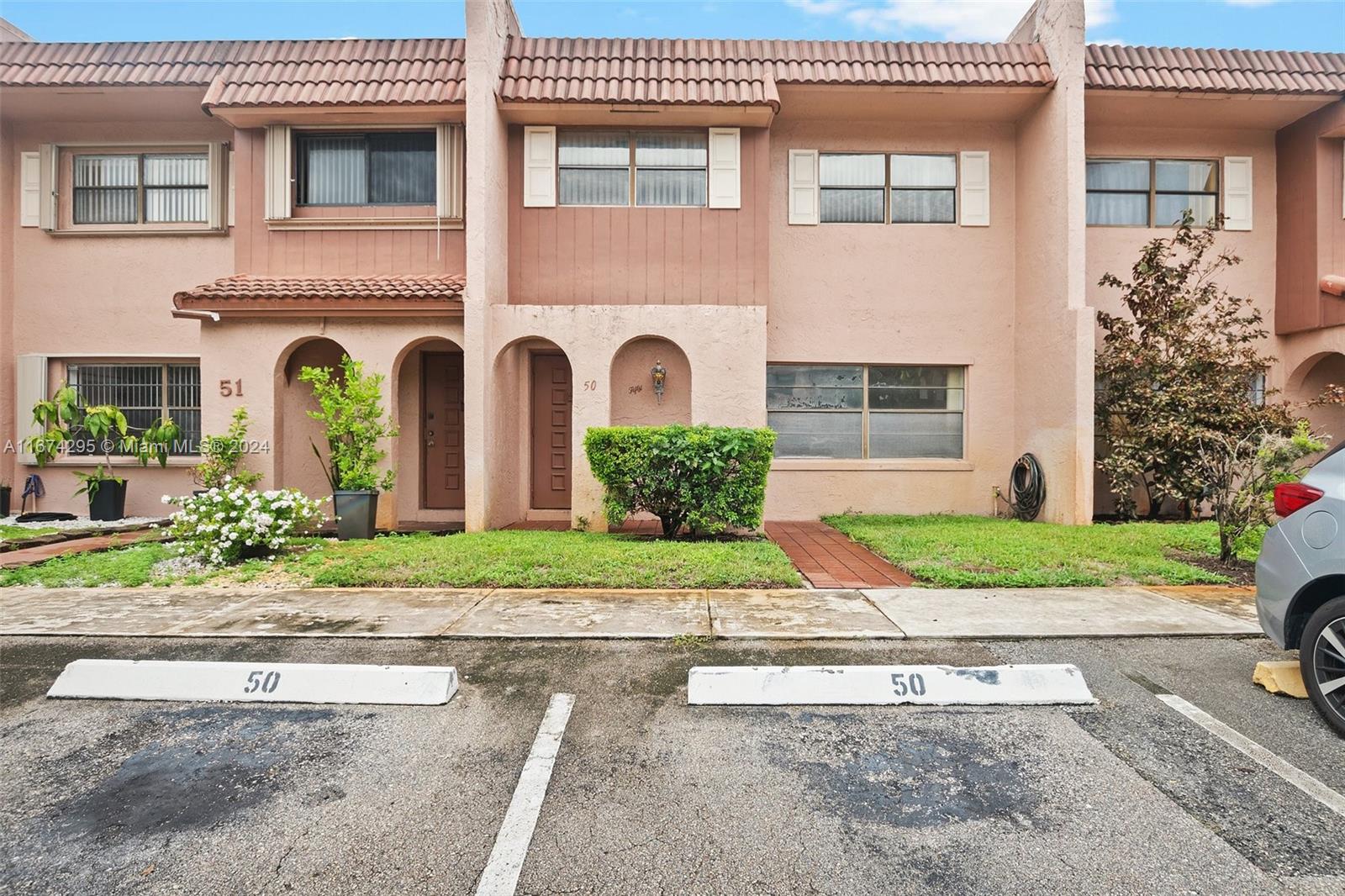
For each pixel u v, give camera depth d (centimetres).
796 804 290
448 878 243
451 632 503
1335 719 351
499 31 995
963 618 536
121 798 295
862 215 1136
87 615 544
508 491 1029
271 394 939
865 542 844
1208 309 1102
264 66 1005
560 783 306
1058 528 913
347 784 306
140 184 1101
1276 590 391
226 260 1084
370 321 943
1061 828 273
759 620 530
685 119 1015
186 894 235
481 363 910
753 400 956
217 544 705
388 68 1001
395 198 1042
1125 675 429
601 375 945
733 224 1031
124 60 1020
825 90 1024
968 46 1045
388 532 934
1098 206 1124
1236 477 738
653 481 808
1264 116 1074
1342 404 974
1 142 1073
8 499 1063
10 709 386
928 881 241
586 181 1052
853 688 395
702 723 367
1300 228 1082
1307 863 250
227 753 335
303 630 510
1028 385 1077
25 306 1089
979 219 1124
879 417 1145
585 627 514
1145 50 1030
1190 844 262
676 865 250
